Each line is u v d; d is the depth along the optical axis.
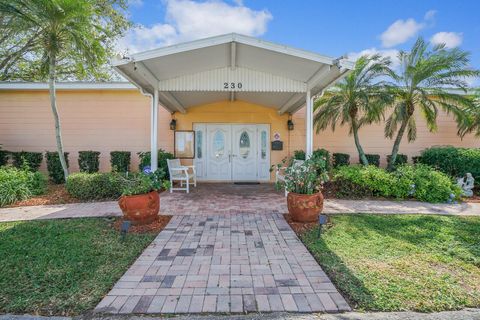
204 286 2.87
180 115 10.51
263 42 5.31
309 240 4.18
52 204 6.55
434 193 6.90
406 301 2.60
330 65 5.43
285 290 2.80
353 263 3.40
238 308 2.50
